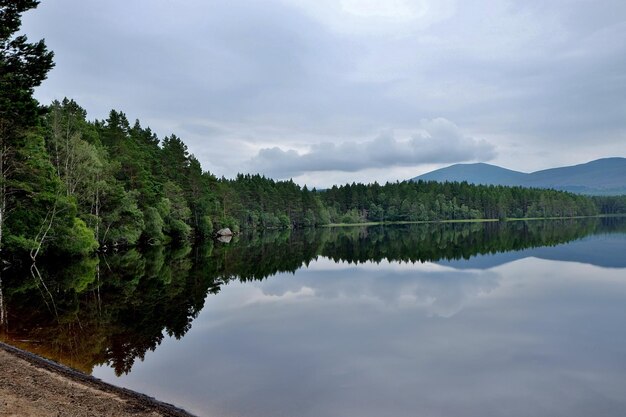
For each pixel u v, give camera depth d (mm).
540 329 19172
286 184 164875
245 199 128125
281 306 24094
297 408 11250
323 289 29312
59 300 24656
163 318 21062
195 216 82688
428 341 17469
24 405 8523
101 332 18328
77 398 9516
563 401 11969
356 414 10984
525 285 29797
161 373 13594
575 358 15477
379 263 43219
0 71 27016
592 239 66812
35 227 39281
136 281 31781
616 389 12781
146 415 9070
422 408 11445
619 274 33750
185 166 84562
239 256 51000
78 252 43938
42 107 30547
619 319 20750
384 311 22797
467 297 26188
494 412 11297
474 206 182250
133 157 61562
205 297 26375
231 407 11141
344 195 189750
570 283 30328
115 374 13367
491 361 15148
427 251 53906
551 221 152250
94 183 48188
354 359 15258
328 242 75812
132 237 53656
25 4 26891
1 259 36656
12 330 18219
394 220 183125
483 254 48781
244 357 15398
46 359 13781
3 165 36719
